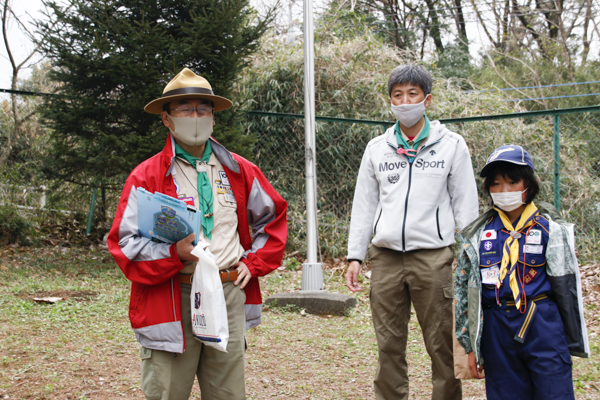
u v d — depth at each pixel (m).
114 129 7.87
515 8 23.41
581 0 22.33
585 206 8.45
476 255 2.71
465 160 3.13
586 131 9.84
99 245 9.23
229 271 2.51
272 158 9.75
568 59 21.23
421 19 24.09
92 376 3.83
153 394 2.38
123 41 7.37
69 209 9.55
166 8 7.88
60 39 7.30
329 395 3.74
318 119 8.37
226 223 2.56
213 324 2.29
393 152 3.21
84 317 5.37
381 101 10.16
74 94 7.71
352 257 3.33
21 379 3.70
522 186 2.65
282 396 3.70
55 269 7.53
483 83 19.92
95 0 7.29
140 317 2.36
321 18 12.62
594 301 6.43
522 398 2.60
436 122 3.24
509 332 2.59
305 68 7.12
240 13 8.02
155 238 2.34
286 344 4.93
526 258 2.59
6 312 5.28
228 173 2.64
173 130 2.51
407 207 3.09
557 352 2.48
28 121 9.66
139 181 2.46
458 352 2.84
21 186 9.07
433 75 11.88
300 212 9.43
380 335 3.14
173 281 2.39
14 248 8.53
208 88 2.54
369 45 11.07
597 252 7.84
